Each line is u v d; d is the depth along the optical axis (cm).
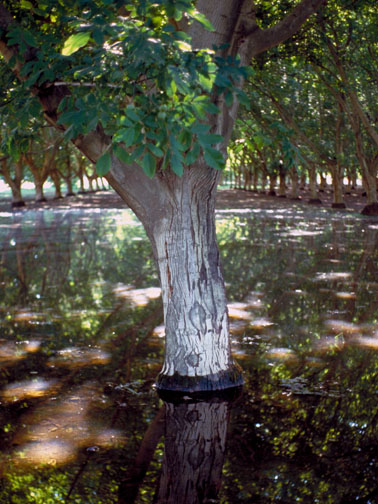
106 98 358
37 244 1709
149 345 664
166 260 511
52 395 506
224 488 341
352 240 1658
